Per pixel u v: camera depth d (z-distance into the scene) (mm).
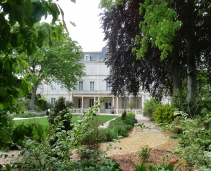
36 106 32688
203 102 11422
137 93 16375
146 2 8805
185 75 13992
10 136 1721
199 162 3824
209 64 12164
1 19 1479
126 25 13320
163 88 16625
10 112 2041
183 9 10500
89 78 48031
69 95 46562
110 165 3260
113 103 45875
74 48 32562
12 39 1562
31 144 3215
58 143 3604
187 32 10969
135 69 14875
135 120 20078
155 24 7992
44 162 3367
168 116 13180
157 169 3172
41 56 2178
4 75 1749
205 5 10219
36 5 1463
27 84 1938
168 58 12680
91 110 3738
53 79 32000
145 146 6520
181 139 4496
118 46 14445
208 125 5863
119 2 9867
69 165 3471
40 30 1632
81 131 3656
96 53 49969
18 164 3254
